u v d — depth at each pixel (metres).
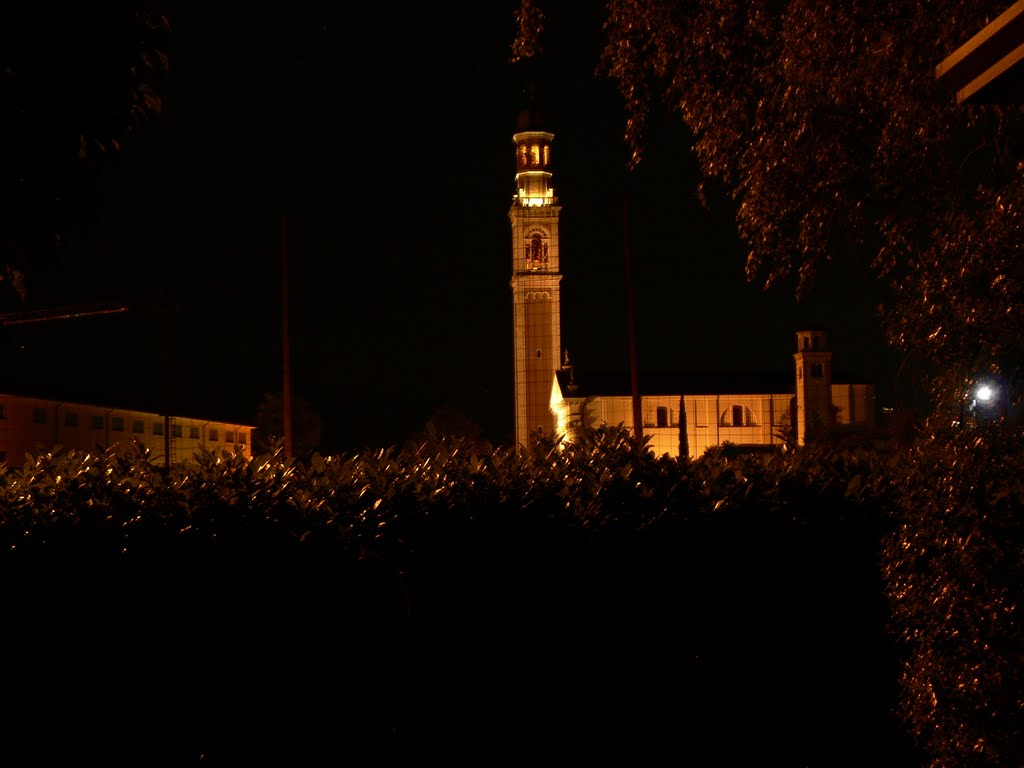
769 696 7.04
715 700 7.00
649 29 7.31
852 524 7.10
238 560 6.62
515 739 6.81
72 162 4.96
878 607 7.07
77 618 6.57
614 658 6.90
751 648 7.02
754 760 6.97
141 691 6.61
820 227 6.59
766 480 7.24
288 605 6.64
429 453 7.43
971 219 4.28
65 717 6.58
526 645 6.82
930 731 4.34
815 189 6.59
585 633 6.88
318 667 6.66
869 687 7.04
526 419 105.25
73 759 6.57
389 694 6.70
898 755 6.93
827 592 7.09
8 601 6.51
